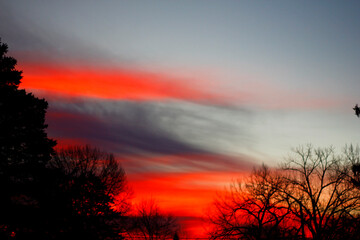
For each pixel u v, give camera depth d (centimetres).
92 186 3319
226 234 3272
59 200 2925
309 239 3134
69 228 2942
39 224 2759
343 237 3042
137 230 5647
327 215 3412
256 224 3356
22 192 2916
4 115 3170
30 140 3219
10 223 2680
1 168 2959
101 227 3167
